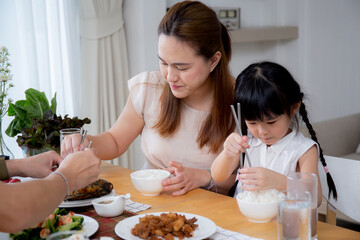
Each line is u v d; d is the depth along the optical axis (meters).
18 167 1.40
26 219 0.97
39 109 1.87
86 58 2.97
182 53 1.45
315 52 4.26
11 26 2.62
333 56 4.43
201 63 1.50
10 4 2.60
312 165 1.50
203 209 1.32
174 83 1.52
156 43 3.21
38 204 0.99
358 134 3.78
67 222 1.13
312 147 1.52
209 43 1.50
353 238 1.09
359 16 4.59
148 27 3.14
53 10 2.77
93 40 2.94
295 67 4.20
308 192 1.00
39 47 2.72
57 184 1.05
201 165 1.79
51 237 0.87
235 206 1.34
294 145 1.53
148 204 1.38
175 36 1.44
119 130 1.86
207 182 1.59
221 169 1.51
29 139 1.60
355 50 4.63
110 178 1.69
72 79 2.92
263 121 1.39
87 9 2.92
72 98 2.94
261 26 4.25
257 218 1.18
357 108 4.71
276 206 1.18
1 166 1.38
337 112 4.55
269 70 1.40
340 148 3.61
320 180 1.62
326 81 4.39
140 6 3.10
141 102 1.85
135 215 1.25
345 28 4.50
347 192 1.60
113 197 1.32
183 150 1.79
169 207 1.35
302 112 1.57
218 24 1.57
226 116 1.71
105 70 3.00
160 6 3.20
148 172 1.55
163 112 1.77
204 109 1.77
